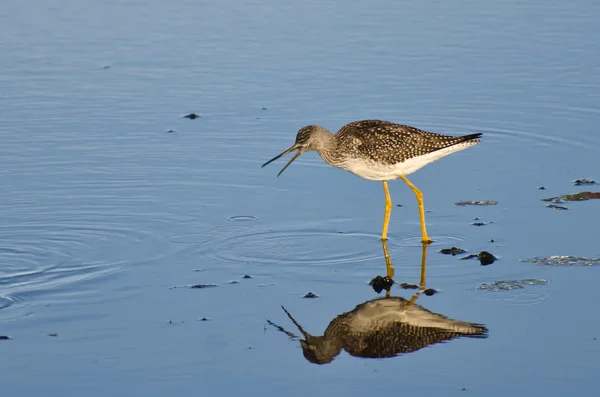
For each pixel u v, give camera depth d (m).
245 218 14.21
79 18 22.78
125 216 14.20
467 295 11.70
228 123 17.72
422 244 13.34
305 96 18.73
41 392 9.52
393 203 14.95
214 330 10.88
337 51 20.92
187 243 13.30
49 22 22.52
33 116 17.84
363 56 20.64
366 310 11.40
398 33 21.89
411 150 13.46
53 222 13.93
